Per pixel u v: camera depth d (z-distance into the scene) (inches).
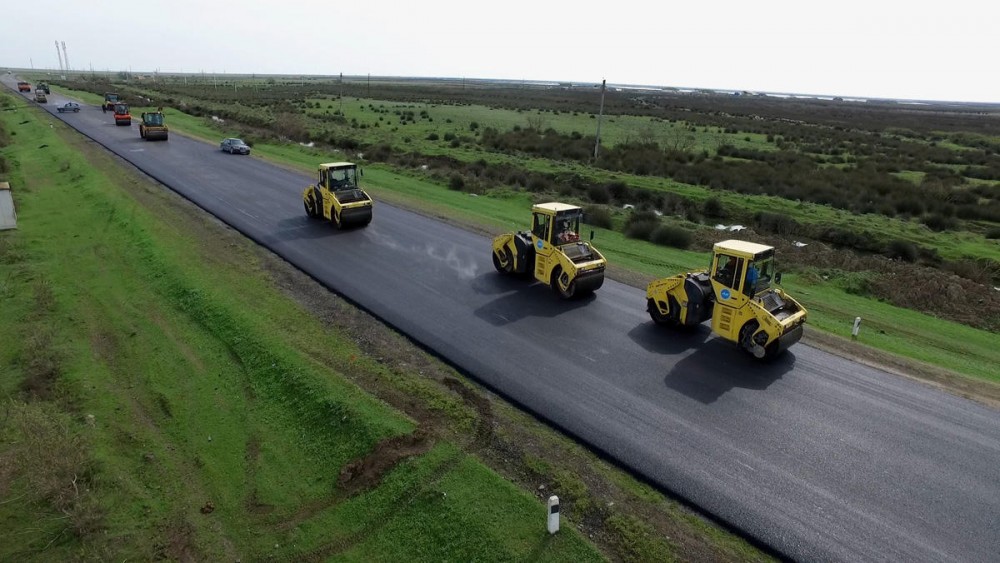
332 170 999.0
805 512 371.2
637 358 572.1
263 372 532.7
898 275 919.0
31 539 361.4
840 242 1175.6
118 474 415.2
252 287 716.7
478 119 3336.6
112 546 356.8
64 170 1373.0
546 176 1622.8
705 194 1502.2
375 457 413.1
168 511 386.3
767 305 578.6
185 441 454.3
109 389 520.1
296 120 2610.7
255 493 400.5
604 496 378.6
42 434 417.1
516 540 339.3
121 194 1131.9
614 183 1489.9
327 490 398.6
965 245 1160.8
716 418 472.7
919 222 1354.6
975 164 2213.3
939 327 737.0
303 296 699.4
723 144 2363.4
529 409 475.2
